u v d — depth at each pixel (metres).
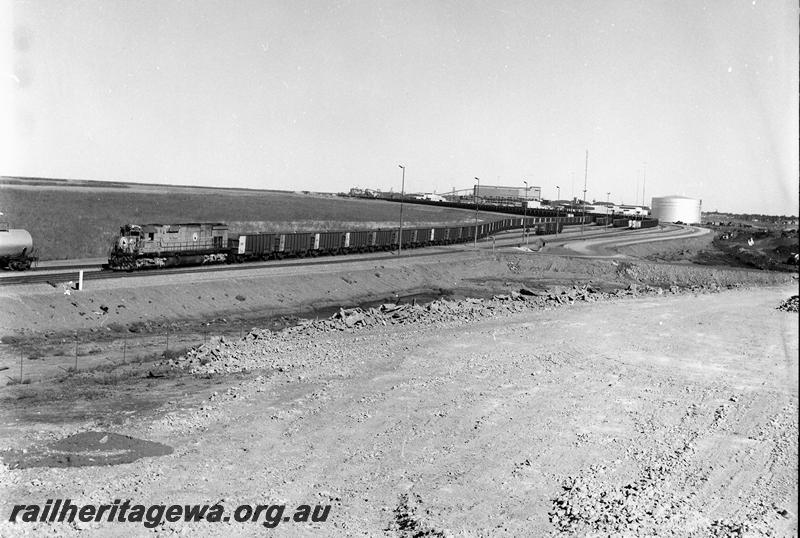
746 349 29.44
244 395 21.47
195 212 98.44
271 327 39.41
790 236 86.56
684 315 37.97
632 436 18.58
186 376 24.39
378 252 72.38
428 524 12.91
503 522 13.29
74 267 47.00
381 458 16.53
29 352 28.47
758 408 21.09
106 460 15.85
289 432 18.19
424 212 146.00
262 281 47.56
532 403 21.19
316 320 34.53
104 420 18.94
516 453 17.06
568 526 13.09
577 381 23.86
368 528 12.87
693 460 16.88
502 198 183.00
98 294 37.22
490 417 19.72
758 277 66.50
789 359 27.50
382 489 14.74
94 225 68.69
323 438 17.78
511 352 27.97
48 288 36.03
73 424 18.47
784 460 16.81
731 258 83.81
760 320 36.38
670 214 149.50
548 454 17.08
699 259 84.25
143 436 17.67
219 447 16.98
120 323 35.53
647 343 30.31
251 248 56.47
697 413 20.61
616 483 15.38
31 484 14.21
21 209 71.94
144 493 14.05
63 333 32.38
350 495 14.38
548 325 34.12
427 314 36.34
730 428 19.27
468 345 29.08
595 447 17.67
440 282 61.41
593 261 72.94
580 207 178.25
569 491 14.80
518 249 83.19
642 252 88.69
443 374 24.25
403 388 22.39
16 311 32.59
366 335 31.22
